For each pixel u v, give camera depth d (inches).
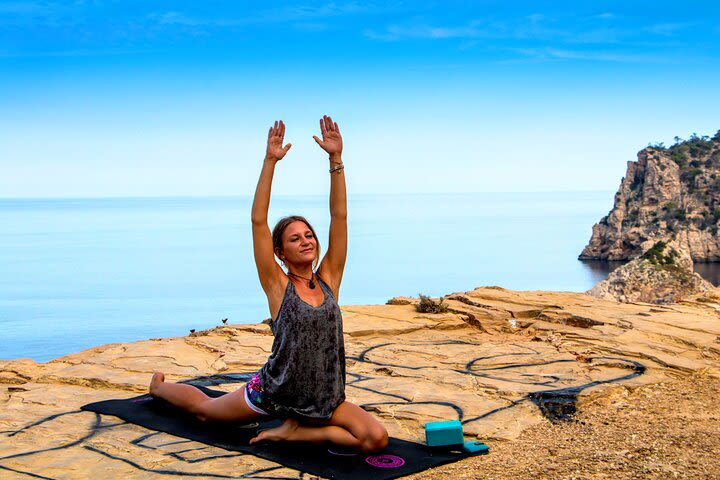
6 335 4343.0
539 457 192.5
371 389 261.6
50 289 7721.5
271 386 189.3
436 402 244.1
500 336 385.1
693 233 4616.1
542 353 327.6
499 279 7219.5
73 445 197.6
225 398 202.8
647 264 2726.4
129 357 310.5
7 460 184.9
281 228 192.9
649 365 305.1
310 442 193.8
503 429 217.5
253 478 173.5
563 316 407.2
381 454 191.8
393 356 320.5
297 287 191.2
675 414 239.0
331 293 193.6
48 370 289.9
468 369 298.5
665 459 189.3
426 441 199.0
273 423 218.7
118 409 229.5
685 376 294.8
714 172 4756.4
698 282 2655.0
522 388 262.1
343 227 201.0
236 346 335.9
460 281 7273.6
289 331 184.7
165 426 212.1
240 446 195.6
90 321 4970.5
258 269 190.9
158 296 6884.8
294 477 174.7
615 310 431.2
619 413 240.4
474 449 196.5
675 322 394.6
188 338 365.4
